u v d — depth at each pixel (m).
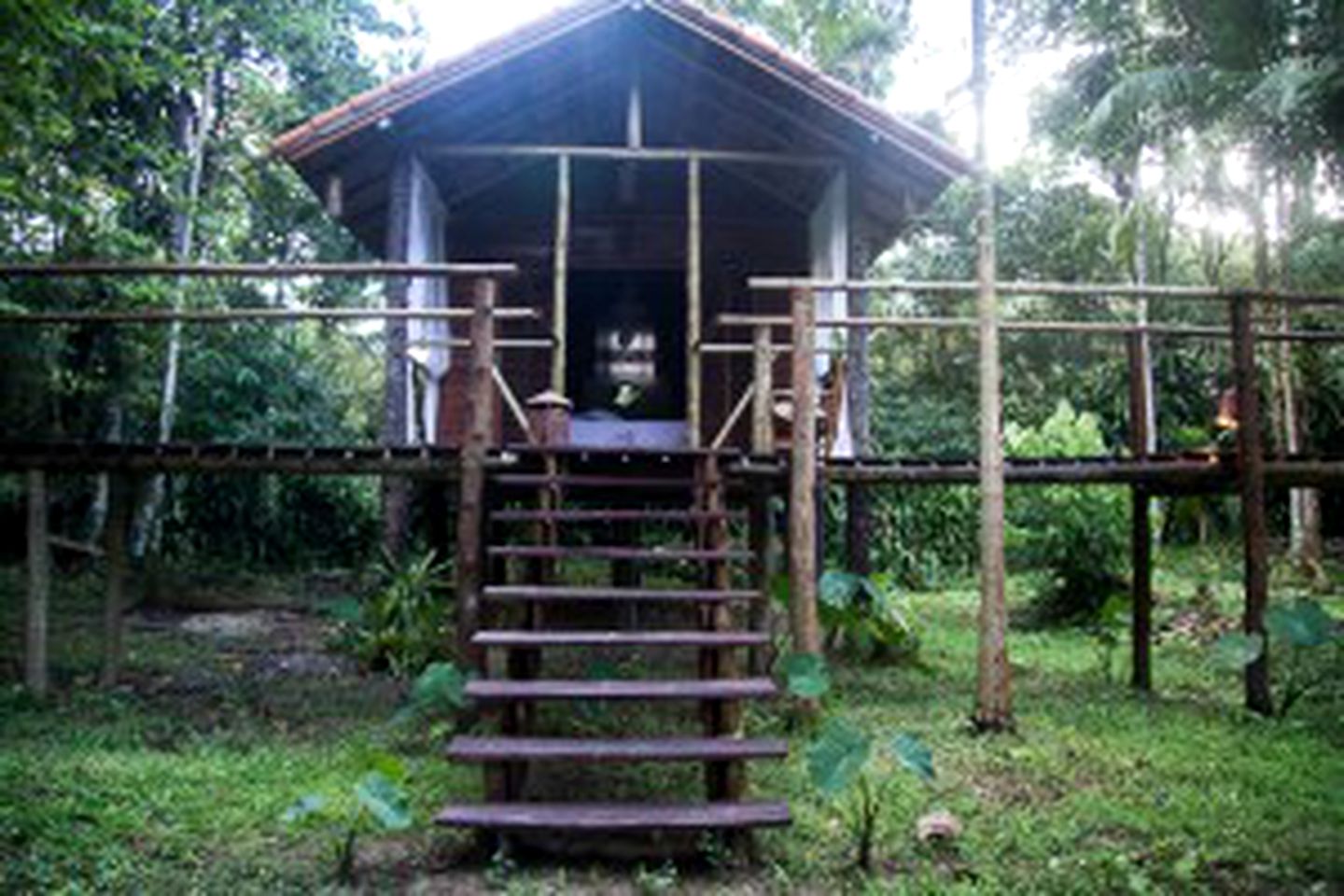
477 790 4.46
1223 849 3.80
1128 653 8.29
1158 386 16.66
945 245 17.16
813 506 5.84
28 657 6.13
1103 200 16.03
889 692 6.67
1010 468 6.71
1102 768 4.84
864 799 3.97
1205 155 10.34
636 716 5.78
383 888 3.50
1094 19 11.02
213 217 11.24
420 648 7.10
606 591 4.74
